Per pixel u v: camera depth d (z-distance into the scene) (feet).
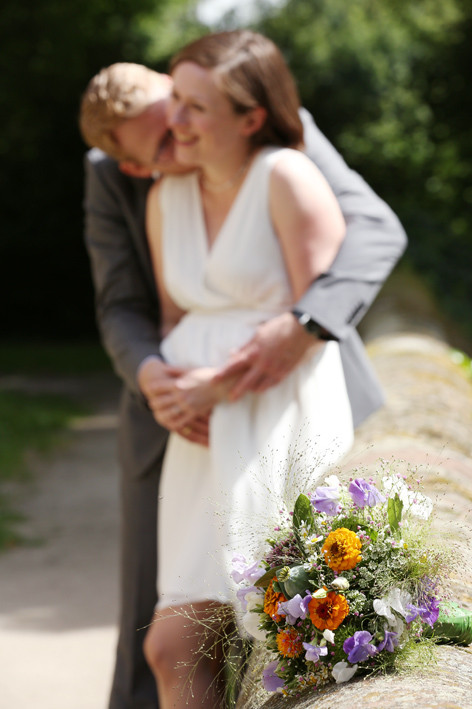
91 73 64.85
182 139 7.69
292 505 4.96
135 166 8.38
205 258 8.02
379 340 19.70
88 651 14.32
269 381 7.61
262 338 7.49
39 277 69.10
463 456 9.30
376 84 68.39
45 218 67.87
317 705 4.14
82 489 26.05
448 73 67.97
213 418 7.66
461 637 4.80
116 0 59.57
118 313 9.04
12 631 15.31
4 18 56.39
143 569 9.14
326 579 4.53
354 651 4.33
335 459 6.46
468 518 5.96
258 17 71.36
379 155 69.05
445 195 70.49
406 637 4.45
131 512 9.12
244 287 7.81
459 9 67.87
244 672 5.53
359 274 7.67
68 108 65.36
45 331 69.72
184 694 6.30
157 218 8.50
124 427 9.11
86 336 69.56
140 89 7.95
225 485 7.27
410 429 10.21
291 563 4.68
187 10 71.41
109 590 17.48
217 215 8.04
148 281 9.13
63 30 57.57
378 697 3.99
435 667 4.41
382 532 4.54
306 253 7.63
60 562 19.43
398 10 74.18
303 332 7.47
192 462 8.02
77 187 67.72
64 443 32.76
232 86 7.55
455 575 5.34
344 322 7.52
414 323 22.00
